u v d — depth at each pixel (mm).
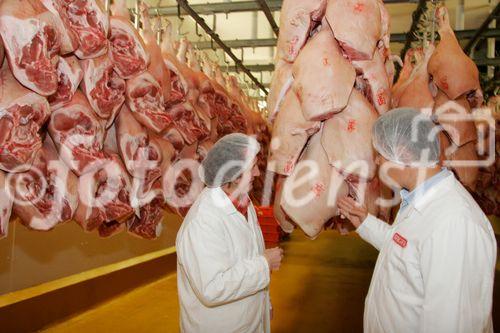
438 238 1544
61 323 3789
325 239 10430
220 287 1834
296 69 2154
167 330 3717
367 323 1856
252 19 5852
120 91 2479
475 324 1485
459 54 2930
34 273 3916
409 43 4375
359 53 2090
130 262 5145
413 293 1639
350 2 2107
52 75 1847
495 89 5852
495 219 8617
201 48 4988
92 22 2166
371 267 6863
